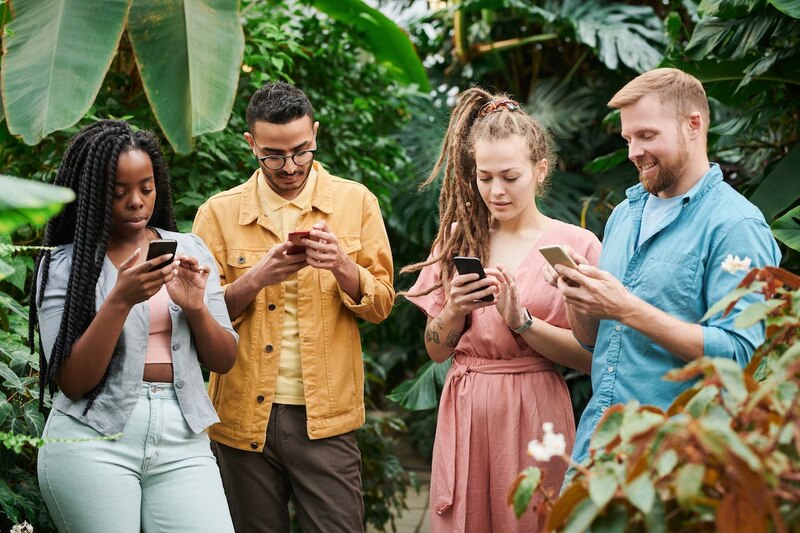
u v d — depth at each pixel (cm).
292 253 262
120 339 234
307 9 481
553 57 630
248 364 277
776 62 342
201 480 239
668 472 137
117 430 230
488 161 257
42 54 313
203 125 316
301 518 283
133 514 231
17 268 301
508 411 260
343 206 289
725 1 338
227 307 270
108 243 242
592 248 269
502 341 262
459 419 266
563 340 259
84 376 229
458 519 261
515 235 274
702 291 221
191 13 329
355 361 288
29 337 247
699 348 209
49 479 231
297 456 276
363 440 416
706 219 221
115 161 232
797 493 140
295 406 278
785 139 386
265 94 269
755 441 143
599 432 157
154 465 235
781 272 171
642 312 213
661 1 612
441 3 654
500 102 271
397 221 566
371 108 456
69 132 350
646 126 220
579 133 602
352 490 283
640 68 533
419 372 425
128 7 320
